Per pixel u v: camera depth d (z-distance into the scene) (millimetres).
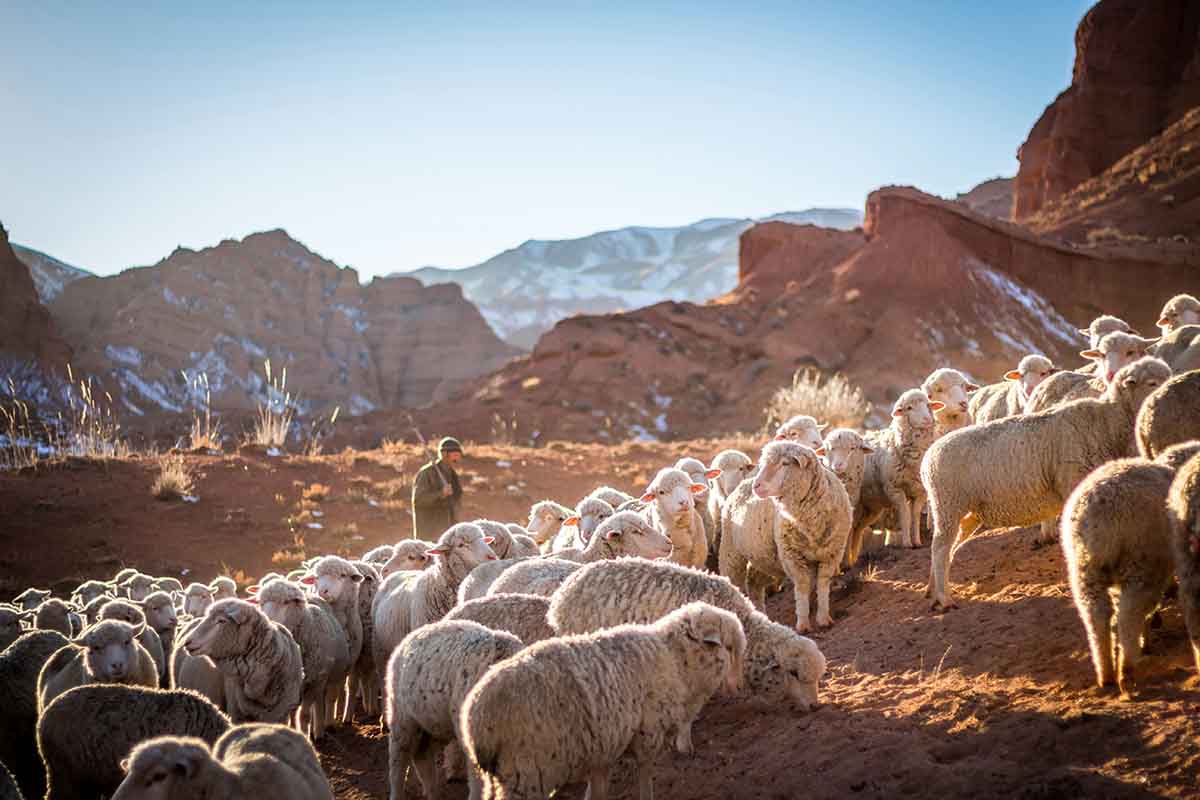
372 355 156625
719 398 57375
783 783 7078
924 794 6406
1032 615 8664
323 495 23094
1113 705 6691
